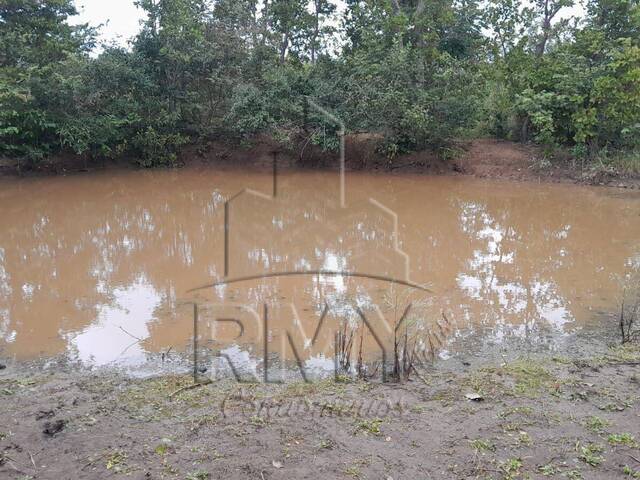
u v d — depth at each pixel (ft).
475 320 18.54
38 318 19.16
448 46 54.80
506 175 47.47
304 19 57.41
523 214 35.73
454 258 26.21
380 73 47.11
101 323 18.53
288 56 60.03
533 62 49.29
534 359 15.53
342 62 49.85
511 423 11.97
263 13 57.52
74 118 48.49
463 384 13.87
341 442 11.30
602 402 12.85
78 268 25.30
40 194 42.52
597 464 10.54
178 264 25.43
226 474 10.31
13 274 24.50
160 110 52.65
